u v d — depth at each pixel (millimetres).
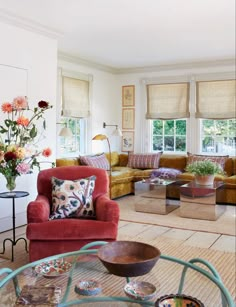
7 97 4230
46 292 1895
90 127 6949
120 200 6203
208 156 6555
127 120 7633
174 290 2016
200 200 4910
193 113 7023
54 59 4918
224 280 2846
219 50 5895
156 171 6332
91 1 3693
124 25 4547
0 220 4254
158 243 3826
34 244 3010
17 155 3207
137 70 7457
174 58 6559
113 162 7184
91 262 2266
